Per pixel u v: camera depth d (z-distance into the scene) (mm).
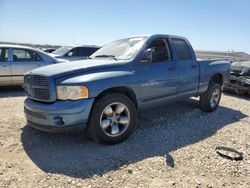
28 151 3953
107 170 3463
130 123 4410
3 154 3807
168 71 5090
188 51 5789
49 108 3803
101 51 5438
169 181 3254
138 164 3656
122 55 4828
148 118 5754
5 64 8508
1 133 4578
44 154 3869
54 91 3875
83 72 4043
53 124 3799
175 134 4875
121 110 4277
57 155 3848
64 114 3760
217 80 6988
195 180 3299
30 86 4258
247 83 8680
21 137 4457
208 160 3861
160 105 5176
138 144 4344
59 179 3209
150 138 4617
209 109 6477
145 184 3168
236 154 4066
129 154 3955
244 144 4539
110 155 3895
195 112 6410
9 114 5793
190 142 4531
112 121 4230
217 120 5926
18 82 8852
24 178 3203
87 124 4074
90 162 3660
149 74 4699
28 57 8992
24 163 3576
